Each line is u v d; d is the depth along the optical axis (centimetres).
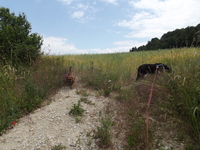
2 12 730
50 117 430
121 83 642
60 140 334
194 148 273
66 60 983
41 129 379
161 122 345
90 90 597
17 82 574
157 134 320
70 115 436
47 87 577
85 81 661
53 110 467
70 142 326
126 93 499
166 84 426
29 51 708
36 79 612
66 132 362
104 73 702
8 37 680
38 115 442
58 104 503
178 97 364
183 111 341
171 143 296
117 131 346
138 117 368
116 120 388
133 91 504
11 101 455
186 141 292
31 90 524
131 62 926
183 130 309
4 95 486
